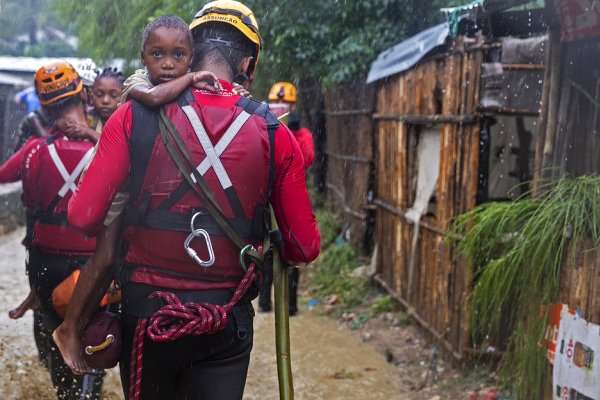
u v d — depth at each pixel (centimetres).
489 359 518
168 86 221
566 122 426
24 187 366
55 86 359
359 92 935
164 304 218
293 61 984
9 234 1098
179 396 230
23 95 1012
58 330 238
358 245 906
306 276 880
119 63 1362
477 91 516
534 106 510
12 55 2473
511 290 421
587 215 364
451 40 584
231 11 244
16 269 846
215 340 222
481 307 446
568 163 426
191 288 219
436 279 580
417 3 894
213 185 218
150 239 219
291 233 237
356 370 559
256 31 248
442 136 572
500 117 566
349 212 961
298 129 647
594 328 346
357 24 952
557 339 379
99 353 227
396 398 504
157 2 1147
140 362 221
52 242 356
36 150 360
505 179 570
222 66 241
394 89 736
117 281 233
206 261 218
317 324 692
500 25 517
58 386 369
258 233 230
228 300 224
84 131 360
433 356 568
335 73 926
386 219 751
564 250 377
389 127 744
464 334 521
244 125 223
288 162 231
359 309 723
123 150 219
